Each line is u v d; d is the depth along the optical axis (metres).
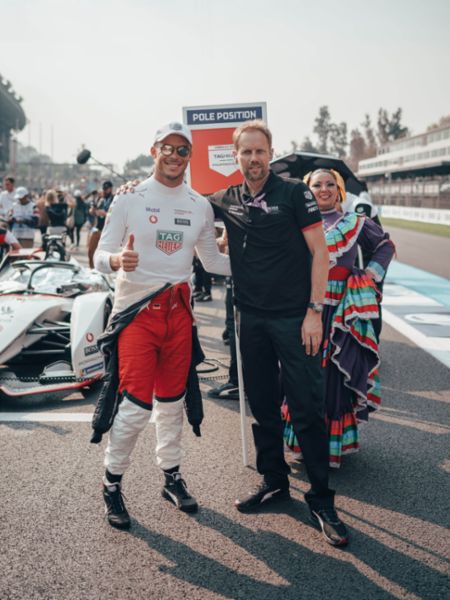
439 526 3.21
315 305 3.14
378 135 104.81
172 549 2.97
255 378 3.37
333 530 3.05
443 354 6.74
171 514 3.31
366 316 3.75
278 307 3.19
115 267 3.11
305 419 3.16
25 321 5.31
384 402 5.17
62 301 5.76
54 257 7.61
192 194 3.32
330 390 3.78
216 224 4.37
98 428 3.16
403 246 19.45
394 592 2.65
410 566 2.85
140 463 3.96
